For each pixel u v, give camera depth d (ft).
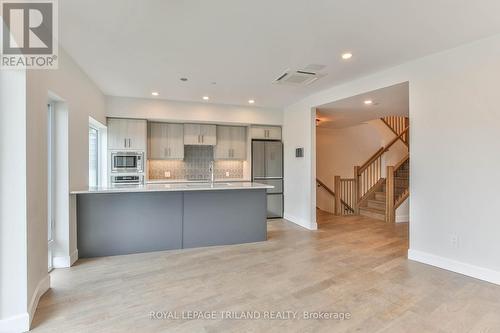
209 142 20.56
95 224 12.30
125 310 7.57
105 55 10.89
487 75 9.28
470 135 9.71
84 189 12.35
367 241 14.60
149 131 19.38
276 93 16.78
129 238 12.77
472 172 9.68
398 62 11.57
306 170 18.02
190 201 13.74
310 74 13.10
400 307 7.71
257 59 11.32
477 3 7.30
